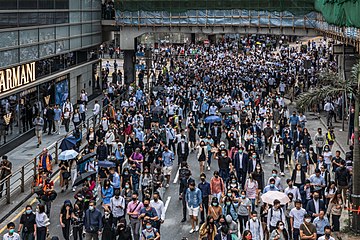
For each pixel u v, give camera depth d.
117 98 53.94
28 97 42.69
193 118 42.09
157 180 28.12
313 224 21.44
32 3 43.38
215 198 23.09
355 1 37.97
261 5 62.81
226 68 74.81
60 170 31.34
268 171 35.25
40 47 45.25
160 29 65.62
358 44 38.72
